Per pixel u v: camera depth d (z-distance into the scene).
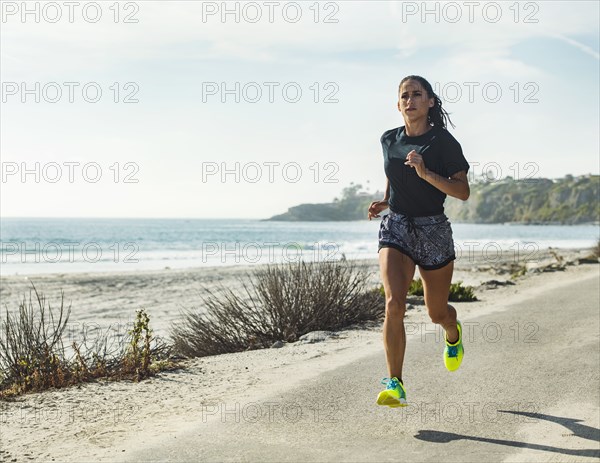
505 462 3.98
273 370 6.73
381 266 4.74
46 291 19.45
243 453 4.22
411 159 4.50
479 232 120.50
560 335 7.98
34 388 6.43
